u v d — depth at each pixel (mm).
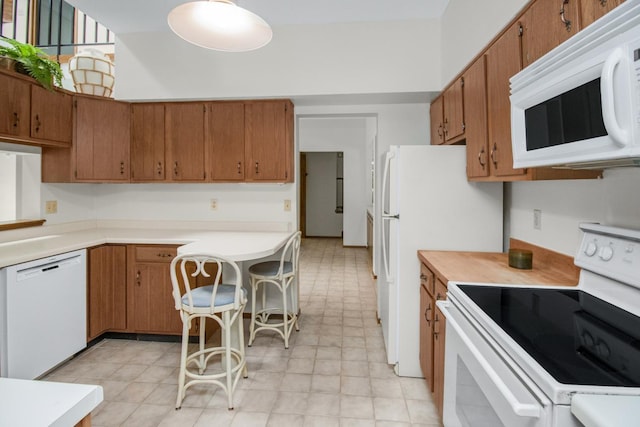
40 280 2160
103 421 1842
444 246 2291
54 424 532
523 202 2088
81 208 3215
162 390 2133
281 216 3283
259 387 2172
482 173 1941
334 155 8656
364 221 7219
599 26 832
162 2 2506
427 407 1982
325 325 3174
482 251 2268
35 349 2129
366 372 2359
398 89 2816
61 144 2738
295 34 2879
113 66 3109
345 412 1934
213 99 2992
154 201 3338
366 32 2836
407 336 2312
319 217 8773
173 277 1972
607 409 627
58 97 2695
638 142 750
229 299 1996
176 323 2760
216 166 3029
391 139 3236
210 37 1895
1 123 2256
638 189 1259
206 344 2766
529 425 763
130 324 2791
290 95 2908
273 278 2666
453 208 2281
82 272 2512
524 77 1171
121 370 2365
